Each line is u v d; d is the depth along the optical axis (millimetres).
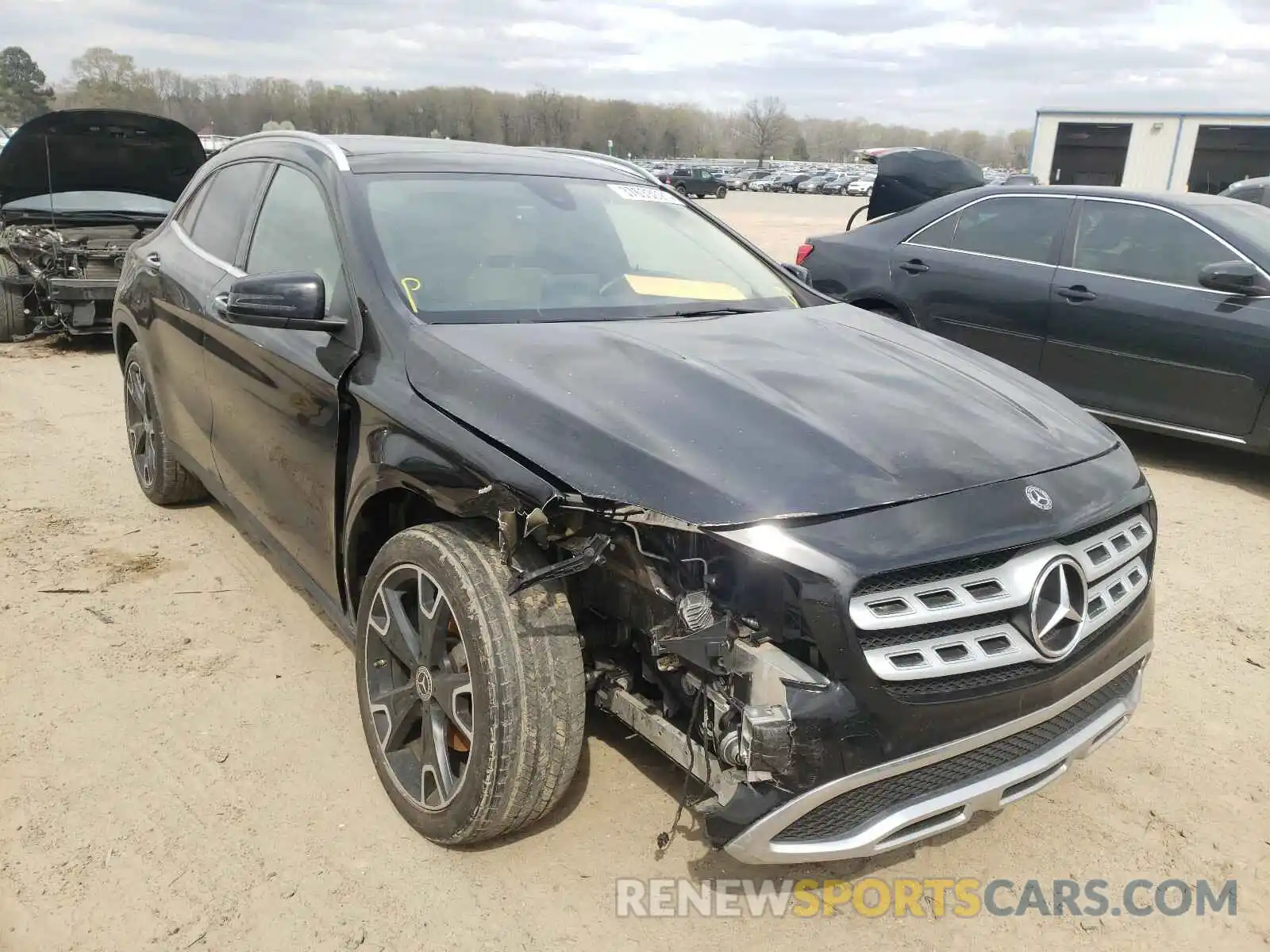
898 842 2219
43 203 9242
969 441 2488
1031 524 2279
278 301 2930
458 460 2490
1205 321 5672
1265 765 3172
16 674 3461
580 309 3236
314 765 3016
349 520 2918
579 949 2373
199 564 4379
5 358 8656
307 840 2693
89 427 6496
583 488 2246
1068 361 6273
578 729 2449
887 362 3004
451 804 2537
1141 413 6051
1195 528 5191
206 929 2385
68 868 2561
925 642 2154
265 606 4008
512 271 3291
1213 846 2797
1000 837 2822
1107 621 2488
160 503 4992
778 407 2504
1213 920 2525
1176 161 28906
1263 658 3846
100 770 2957
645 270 3604
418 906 2479
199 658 3594
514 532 2326
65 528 4727
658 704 2496
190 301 4039
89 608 3939
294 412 3217
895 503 2207
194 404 4145
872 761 2109
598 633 2635
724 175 77562
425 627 2602
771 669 2104
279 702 3340
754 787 2141
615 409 2443
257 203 3920
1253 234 5793
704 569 2201
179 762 3006
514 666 2369
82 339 9680
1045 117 30406
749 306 3596
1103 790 3033
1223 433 5746
